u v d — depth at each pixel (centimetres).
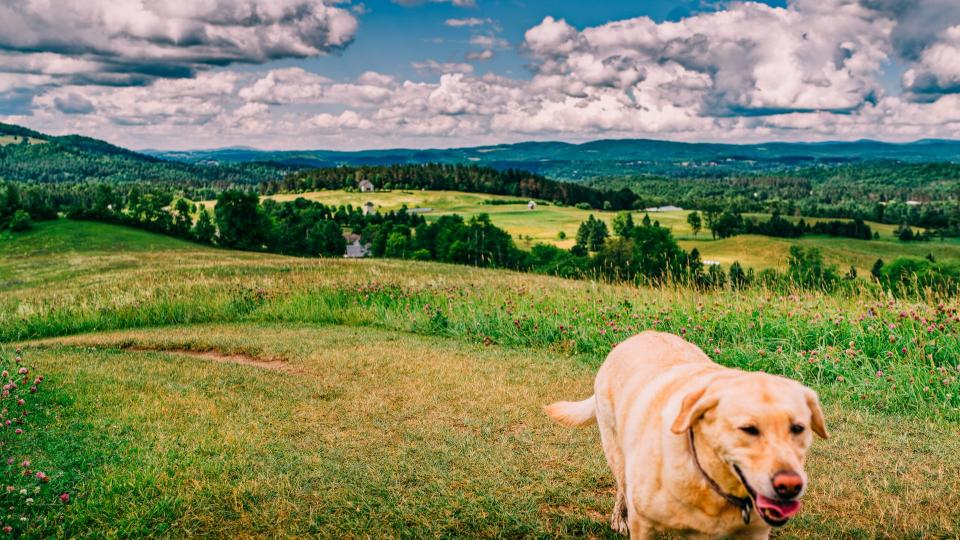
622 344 413
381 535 426
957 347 792
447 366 912
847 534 423
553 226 16088
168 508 452
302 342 1133
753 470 250
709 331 1002
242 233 9175
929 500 466
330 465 536
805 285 1144
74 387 752
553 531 432
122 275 2442
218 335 1254
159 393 748
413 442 598
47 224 9275
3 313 1612
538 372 876
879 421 639
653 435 308
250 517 445
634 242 5716
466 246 7994
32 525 421
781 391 266
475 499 473
